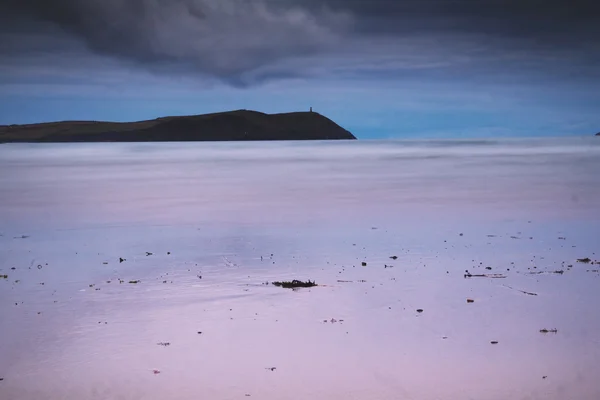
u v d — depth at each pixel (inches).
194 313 634.2
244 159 3639.3
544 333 568.7
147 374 490.6
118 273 804.6
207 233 1079.0
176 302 672.4
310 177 2245.3
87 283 756.6
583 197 1518.2
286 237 1035.3
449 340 554.6
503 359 513.3
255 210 1352.1
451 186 1833.2
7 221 1228.5
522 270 796.6
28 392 462.3
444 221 1181.1
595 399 446.9
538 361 509.0
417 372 490.6
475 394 455.2
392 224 1152.2
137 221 1216.2
